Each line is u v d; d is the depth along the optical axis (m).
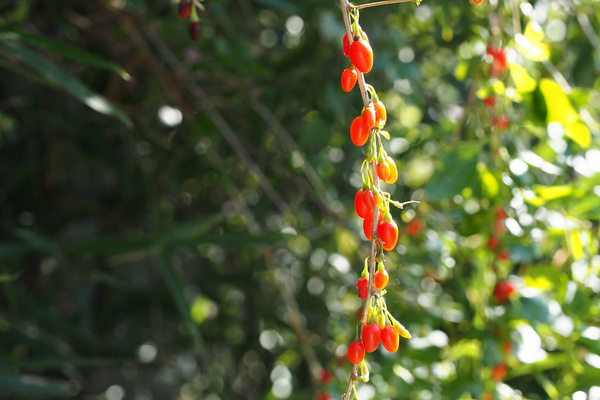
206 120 1.35
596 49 1.12
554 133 0.95
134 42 1.31
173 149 1.73
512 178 0.98
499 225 0.98
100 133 1.72
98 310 1.84
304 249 1.67
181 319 1.93
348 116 1.59
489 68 0.98
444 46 1.59
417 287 1.18
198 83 1.51
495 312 1.01
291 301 1.27
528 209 1.00
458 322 1.10
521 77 0.92
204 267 2.04
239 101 1.51
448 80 1.78
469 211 1.06
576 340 0.98
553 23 1.25
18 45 0.95
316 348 1.64
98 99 0.96
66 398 1.77
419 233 1.10
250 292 1.84
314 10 1.42
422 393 1.12
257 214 1.70
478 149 0.95
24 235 1.29
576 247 0.99
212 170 1.59
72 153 1.84
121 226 1.89
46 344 1.47
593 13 1.18
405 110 1.73
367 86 0.67
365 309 0.67
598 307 0.99
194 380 2.10
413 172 1.69
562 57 1.21
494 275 1.04
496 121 0.98
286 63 1.46
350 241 1.61
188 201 1.87
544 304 0.99
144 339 1.94
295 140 1.72
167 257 1.24
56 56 1.47
